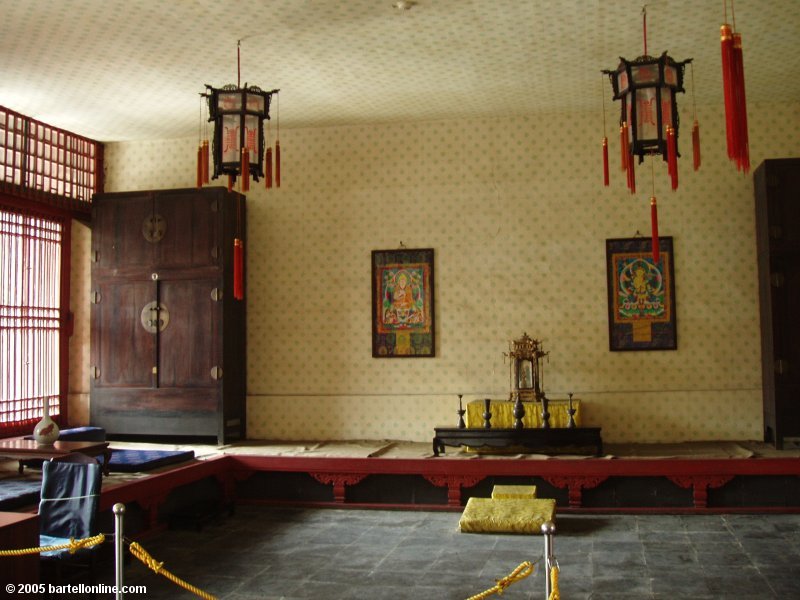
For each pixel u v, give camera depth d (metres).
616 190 9.95
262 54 7.98
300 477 8.86
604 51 8.01
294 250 10.55
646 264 9.80
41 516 5.81
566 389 9.87
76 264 10.83
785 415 8.84
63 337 10.55
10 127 9.59
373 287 10.31
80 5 6.84
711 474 8.10
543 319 9.96
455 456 8.74
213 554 6.80
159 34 7.47
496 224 10.14
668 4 6.93
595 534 7.28
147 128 10.45
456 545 6.96
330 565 6.40
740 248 9.68
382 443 9.91
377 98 9.42
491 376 10.02
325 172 10.55
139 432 10.00
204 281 9.97
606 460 8.27
